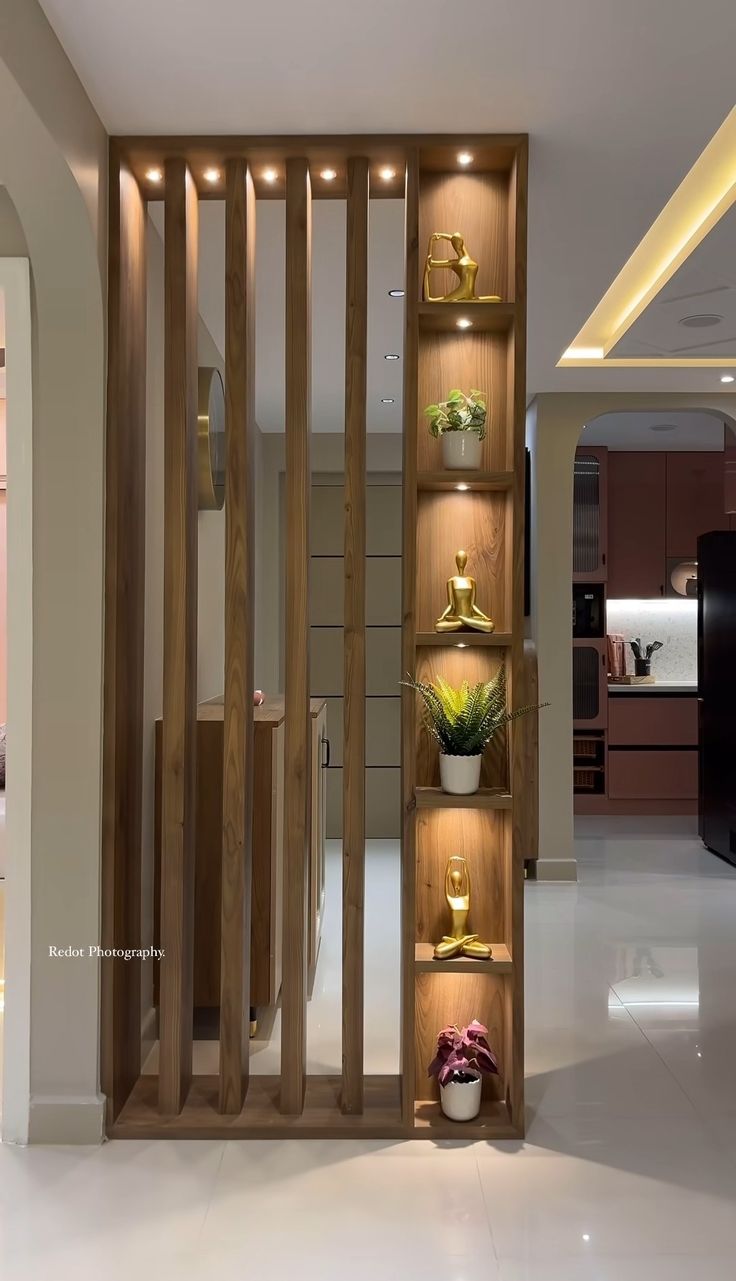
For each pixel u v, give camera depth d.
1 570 4.70
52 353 2.59
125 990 2.77
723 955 4.15
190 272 2.75
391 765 6.44
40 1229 2.20
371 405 5.55
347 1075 2.68
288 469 2.68
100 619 2.60
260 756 3.24
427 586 2.80
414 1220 2.23
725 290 3.61
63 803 2.60
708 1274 2.04
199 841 3.28
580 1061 3.10
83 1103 2.58
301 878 2.68
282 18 2.11
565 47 2.21
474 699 2.62
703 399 5.37
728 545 5.88
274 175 2.80
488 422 2.79
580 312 3.95
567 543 5.38
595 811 7.50
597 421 6.75
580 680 7.49
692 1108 2.79
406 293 2.62
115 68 2.30
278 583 6.35
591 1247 2.14
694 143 2.64
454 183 2.79
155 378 3.30
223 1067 2.68
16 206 2.40
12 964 2.61
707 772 6.23
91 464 2.60
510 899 2.63
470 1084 2.63
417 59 2.27
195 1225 2.22
